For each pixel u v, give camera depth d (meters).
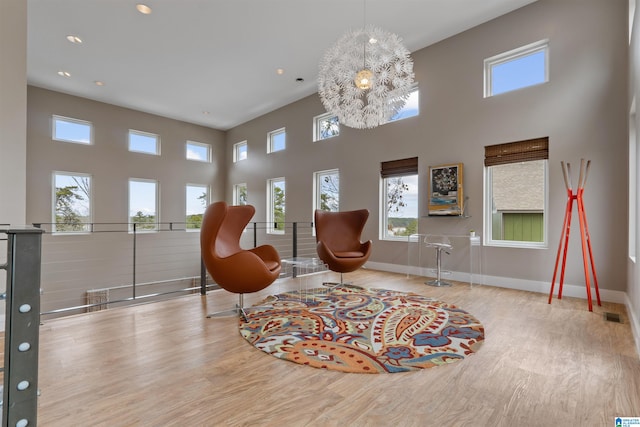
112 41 4.44
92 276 6.56
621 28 3.24
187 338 2.32
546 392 1.60
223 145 8.95
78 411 1.44
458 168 4.39
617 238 3.23
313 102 6.54
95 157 6.68
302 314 2.85
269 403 1.51
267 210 7.68
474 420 1.38
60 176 6.31
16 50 2.74
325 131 6.46
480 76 4.25
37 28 4.11
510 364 1.90
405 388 1.64
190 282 8.03
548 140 3.70
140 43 4.50
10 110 2.71
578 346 2.16
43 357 1.99
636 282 2.38
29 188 5.89
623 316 2.81
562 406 1.48
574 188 3.52
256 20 4.02
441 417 1.40
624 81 3.22
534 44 3.82
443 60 4.60
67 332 2.43
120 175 7.02
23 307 0.80
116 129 6.98
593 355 2.02
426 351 2.07
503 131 4.04
